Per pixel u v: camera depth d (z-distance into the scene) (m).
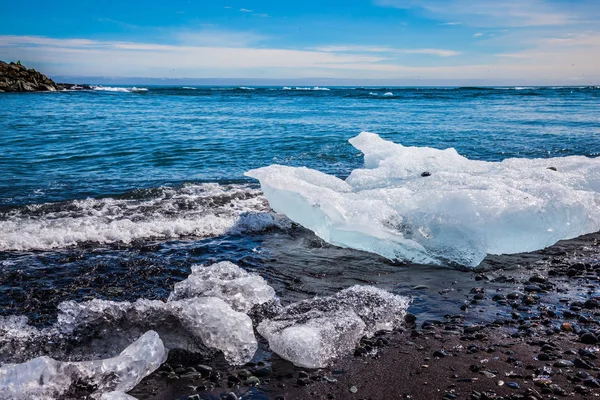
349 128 17.94
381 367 3.12
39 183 8.48
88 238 5.62
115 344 3.37
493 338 3.50
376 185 7.44
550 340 3.46
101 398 2.67
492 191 5.80
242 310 3.92
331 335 3.37
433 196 5.89
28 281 4.43
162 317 3.50
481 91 72.88
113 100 39.50
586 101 39.59
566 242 5.85
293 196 6.21
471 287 4.53
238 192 8.02
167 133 16.02
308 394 2.84
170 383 2.97
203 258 5.18
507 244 5.45
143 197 7.61
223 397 2.81
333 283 4.62
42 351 3.27
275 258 5.26
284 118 22.45
